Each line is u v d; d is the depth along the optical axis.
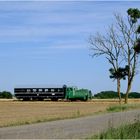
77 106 80.50
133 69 89.31
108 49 90.00
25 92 120.06
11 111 60.41
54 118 40.38
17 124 32.81
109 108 61.00
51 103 100.12
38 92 119.69
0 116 46.06
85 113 50.53
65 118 40.88
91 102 109.81
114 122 34.88
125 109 60.09
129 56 89.19
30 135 24.59
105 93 170.00
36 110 63.53
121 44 89.25
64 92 118.62
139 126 27.80
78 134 25.45
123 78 90.25
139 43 85.12
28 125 31.92
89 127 30.52
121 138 22.47
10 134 25.08
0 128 29.22
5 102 106.88
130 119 38.38
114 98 167.38
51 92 119.25
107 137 22.48
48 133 25.91
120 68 89.62
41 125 31.94
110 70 90.19
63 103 100.19
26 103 99.38
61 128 29.50
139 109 60.62
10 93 168.25
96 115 46.00
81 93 120.56
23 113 54.09
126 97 90.50
